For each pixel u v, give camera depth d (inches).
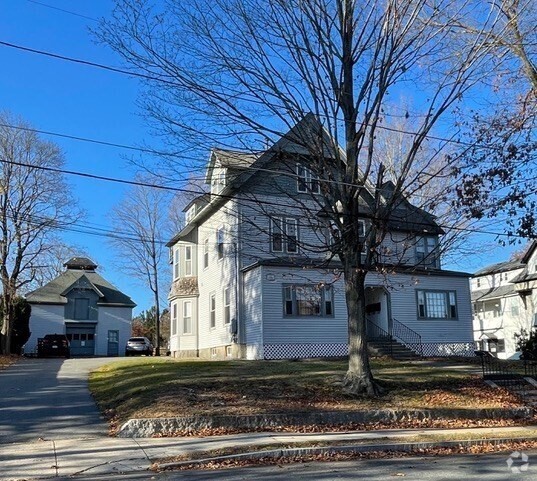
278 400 551.2
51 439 443.5
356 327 607.5
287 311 999.6
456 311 1159.0
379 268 673.6
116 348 1886.1
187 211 1455.5
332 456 403.5
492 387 663.8
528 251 1536.7
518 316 1802.4
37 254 1489.9
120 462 372.2
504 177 620.7
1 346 1449.3
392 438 447.2
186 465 368.5
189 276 1354.6
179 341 1315.2
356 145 600.7
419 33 559.2
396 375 710.5
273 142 589.0
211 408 513.3
